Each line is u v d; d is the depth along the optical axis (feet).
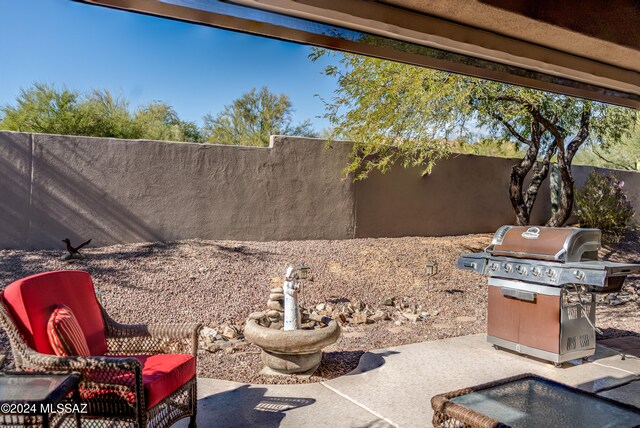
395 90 22.53
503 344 16.67
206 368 14.97
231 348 16.66
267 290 22.16
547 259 15.33
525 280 15.75
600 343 18.15
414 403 12.55
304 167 29.22
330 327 14.62
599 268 13.79
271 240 28.32
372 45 6.20
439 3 5.67
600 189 40.14
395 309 22.35
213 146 26.71
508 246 16.60
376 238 31.63
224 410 12.05
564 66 7.40
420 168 33.22
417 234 33.30
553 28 6.24
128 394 8.59
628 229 42.93
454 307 23.02
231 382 13.89
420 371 14.94
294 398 12.84
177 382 9.84
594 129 32.76
